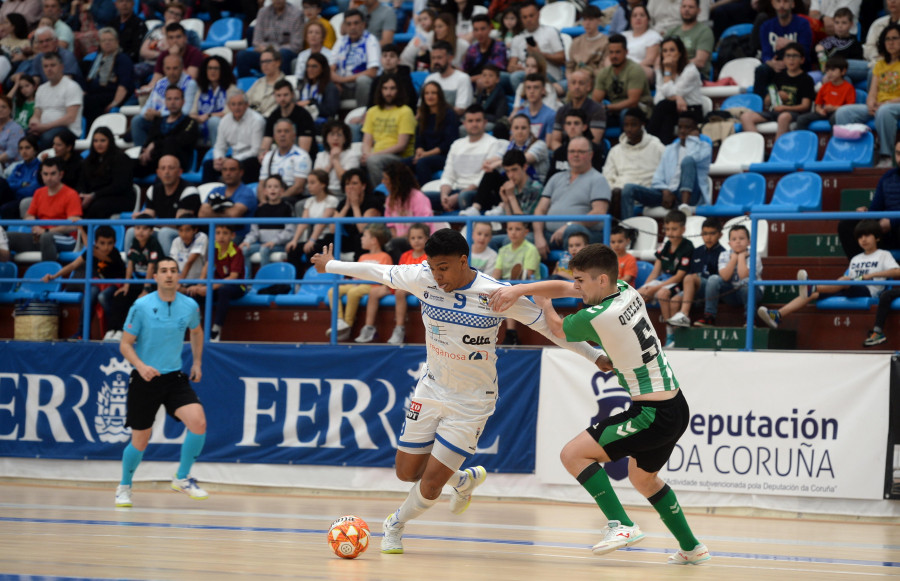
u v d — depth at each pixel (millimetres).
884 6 28094
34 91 31766
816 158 24062
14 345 22469
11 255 26109
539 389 19188
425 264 11367
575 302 20141
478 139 24891
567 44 30578
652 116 25031
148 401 17078
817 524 16484
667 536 14516
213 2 36531
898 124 23438
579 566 10617
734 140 25141
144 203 27406
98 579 8648
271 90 29359
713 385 18031
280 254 23688
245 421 20953
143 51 33625
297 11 32156
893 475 16891
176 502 18000
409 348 20000
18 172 29344
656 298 19859
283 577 9055
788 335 19141
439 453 11070
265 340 22688
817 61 27359
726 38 28656
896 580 9914
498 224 22406
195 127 29062
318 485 20422
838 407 17266
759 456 17672
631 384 10812
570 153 22031
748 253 19469
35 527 13281
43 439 22109
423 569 9922
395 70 28422
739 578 9812
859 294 19203
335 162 25625
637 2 29250
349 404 20297
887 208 20734
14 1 36031
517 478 19297
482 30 28578
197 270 22922
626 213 22891
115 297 22781
